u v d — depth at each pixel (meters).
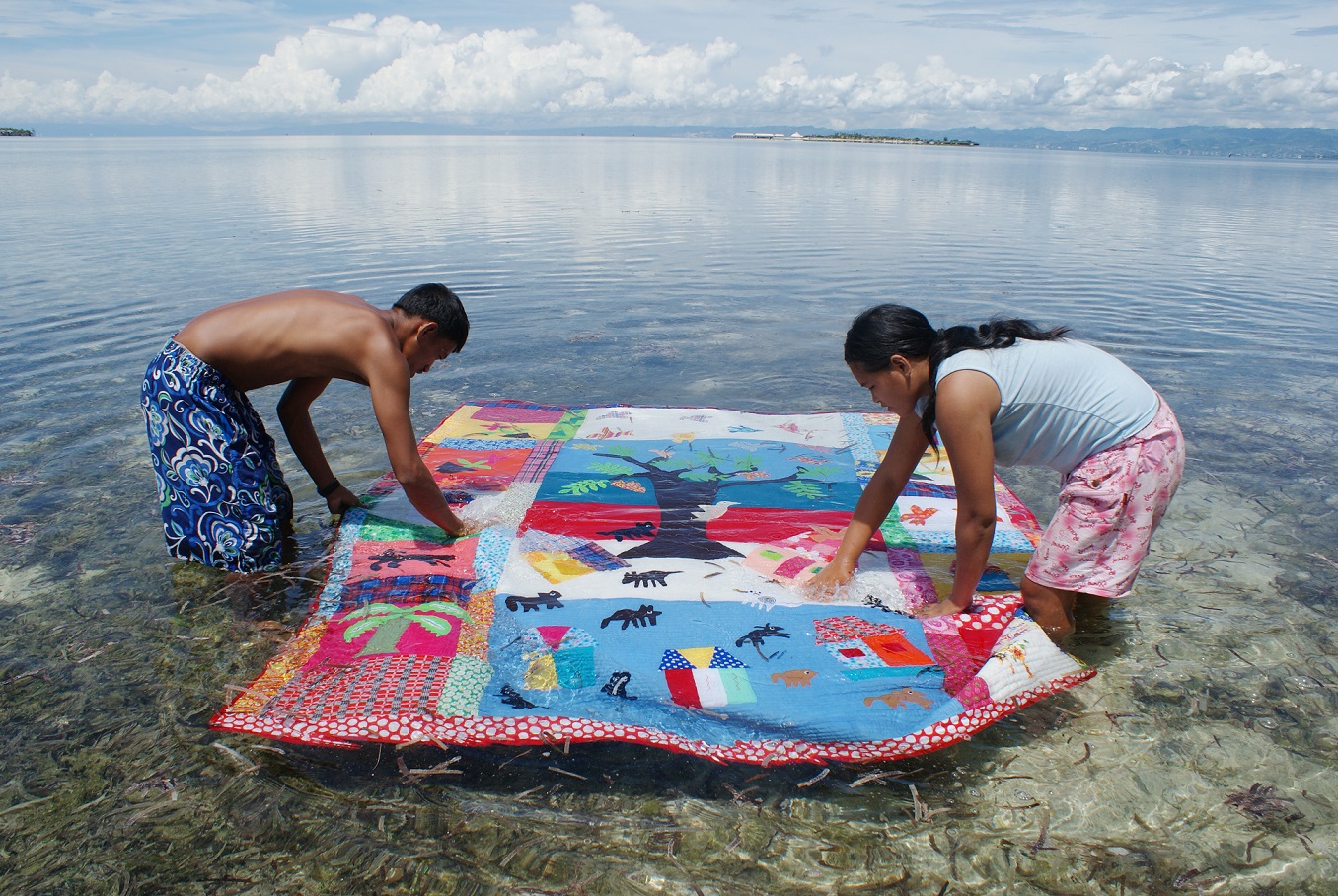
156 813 2.07
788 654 2.58
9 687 2.54
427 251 10.91
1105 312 7.69
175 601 3.03
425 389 5.43
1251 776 2.23
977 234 13.43
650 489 3.75
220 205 16.59
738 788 2.17
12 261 9.47
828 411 5.04
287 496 3.52
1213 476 4.17
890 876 1.92
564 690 2.45
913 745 2.29
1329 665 2.71
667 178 28.89
